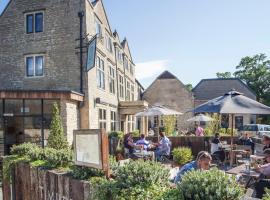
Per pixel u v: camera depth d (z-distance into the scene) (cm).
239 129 2714
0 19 1811
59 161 630
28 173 685
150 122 2983
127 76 2858
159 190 371
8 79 1761
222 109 870
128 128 2775
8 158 801
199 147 1590
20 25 1772
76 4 1667
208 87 3975
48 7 1720
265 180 516
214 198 304
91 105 1622
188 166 529
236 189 308
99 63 1847
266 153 727
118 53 2472
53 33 1697
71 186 507
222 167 1141
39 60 1714
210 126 2325
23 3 1775
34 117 1436
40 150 748
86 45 1612
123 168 418
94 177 480
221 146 1280
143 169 400
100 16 1955
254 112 859
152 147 1469
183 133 2480
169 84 3556
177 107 3494
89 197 455
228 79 3944
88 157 506
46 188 593
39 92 1341
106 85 2002
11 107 1445
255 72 5278
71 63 1641
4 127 1429
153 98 3562
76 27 1655
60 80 1655
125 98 2719
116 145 1529
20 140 1563
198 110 944
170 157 1464
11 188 771
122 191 390
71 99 1421
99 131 481
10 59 1770
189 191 321
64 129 1380
